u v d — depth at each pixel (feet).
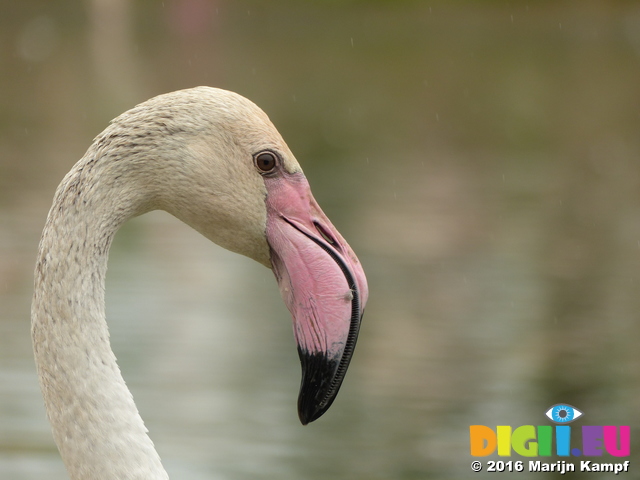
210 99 14.02
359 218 54.03
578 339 35.78
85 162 13.41
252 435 28.45
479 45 144.87
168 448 27.32
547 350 34.73
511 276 44.45
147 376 32.24
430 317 38.40
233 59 127.75
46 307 13.11
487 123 89.61
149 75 108.78
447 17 179.52
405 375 33.01
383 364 34.09
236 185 14.05
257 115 14.29
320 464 26.63
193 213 14.12
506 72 120.78
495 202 58.80
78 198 13.26
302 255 14.23
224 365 33.01
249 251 14.55
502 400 30.55
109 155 13.50
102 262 13.46
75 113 85.05
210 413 29.73
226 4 193.67
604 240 50.44
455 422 29.12
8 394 30.86
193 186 13.87
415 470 26.35
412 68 124.36
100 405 12.98
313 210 14.46
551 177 66.44
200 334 36.01
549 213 56.49
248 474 25.82
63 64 119.55
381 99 102.27
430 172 67.51
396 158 72.74
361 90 107.96
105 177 13.43
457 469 26.86
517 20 170.60
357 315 14.11
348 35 156.56
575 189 62.75
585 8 181.68
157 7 190.29
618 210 57.11
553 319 37.91
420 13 184.03
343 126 86.07
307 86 108.99
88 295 13.23
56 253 13.14
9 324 36.88
